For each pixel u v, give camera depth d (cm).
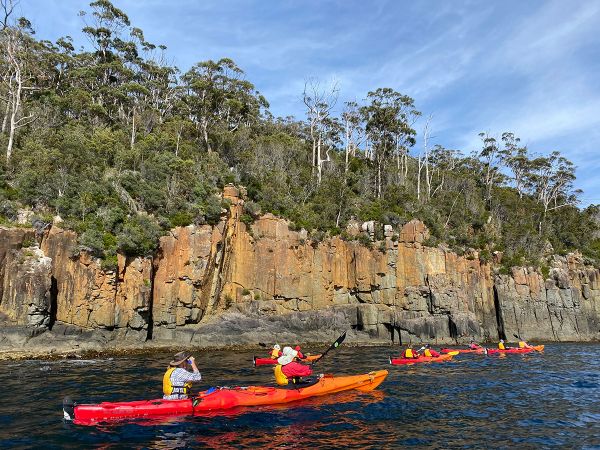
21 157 3912
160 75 6888
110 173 4162
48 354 2869
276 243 4338
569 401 1546
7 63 5241
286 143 6288
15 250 3084
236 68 6844
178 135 5238
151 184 4094
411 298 4531
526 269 5375
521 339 5034
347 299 4603
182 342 3572
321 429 1148
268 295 4241
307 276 4406
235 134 6003
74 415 1211
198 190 4084
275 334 3959
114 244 3400
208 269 3859
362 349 3716
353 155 7125
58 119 5097
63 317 3192
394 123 6794
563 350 3722
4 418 1235
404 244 4697
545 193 8550
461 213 6038
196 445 1010
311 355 3084
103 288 3288
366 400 1495
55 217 3428
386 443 1047
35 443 1020
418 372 2230
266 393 1427
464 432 1150
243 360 2759
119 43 6850
